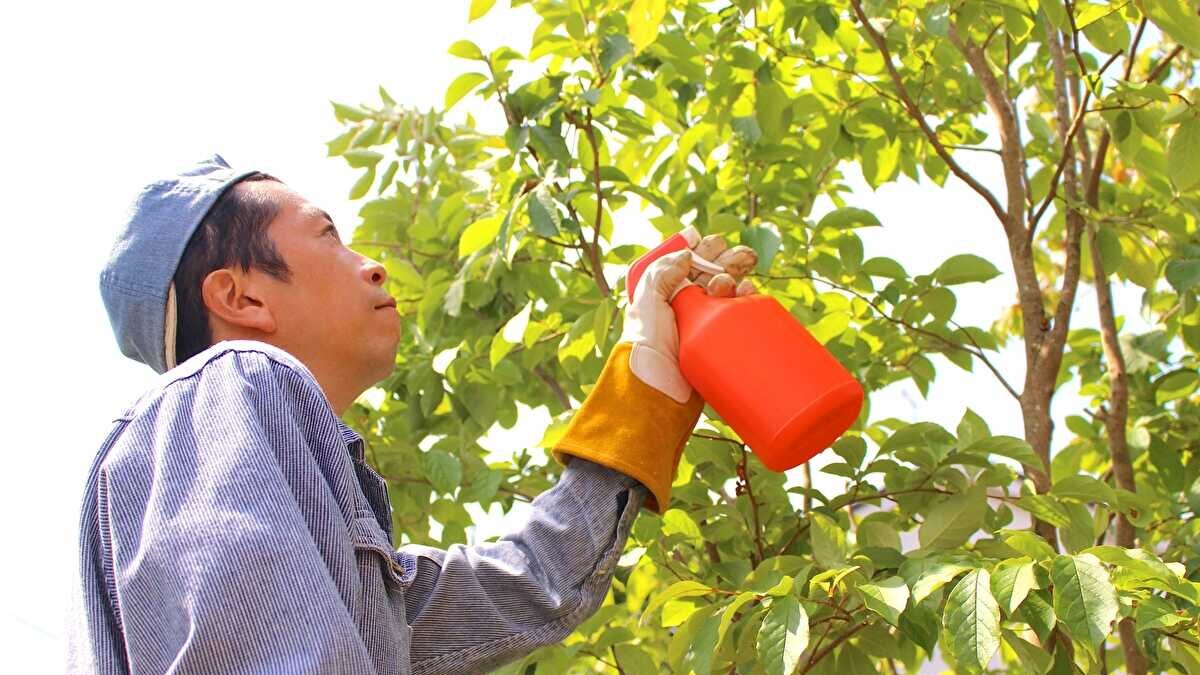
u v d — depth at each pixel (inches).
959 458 79.6
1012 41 99.4
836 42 98.3
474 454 100.2
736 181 102.2
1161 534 99.3
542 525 48.3
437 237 108.2
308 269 43.2
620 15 91.2
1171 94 80.8
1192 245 90.7
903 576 68.9
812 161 101.3
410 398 101.5
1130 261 99.1
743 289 52.9
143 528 32.9
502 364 97.3
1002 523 88.8
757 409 50.1
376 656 36.3
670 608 81.3
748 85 98.0
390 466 96.3
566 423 79.7
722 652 76.5
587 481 49.2
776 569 74.6
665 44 92.9
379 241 110.4
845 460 82.9
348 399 45.2
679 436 50.8
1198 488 88.0
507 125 91.8
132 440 35.0
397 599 39.2
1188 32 78.3
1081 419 114.0
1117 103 84.0
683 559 92.2
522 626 47.2
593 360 96.5
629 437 48.9
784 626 64.6
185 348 43.3
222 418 34.1
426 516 98.2
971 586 63.6
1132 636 88.0
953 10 85.9
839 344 92.8
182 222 42.7
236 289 42.6
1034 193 108.8
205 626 30.4
